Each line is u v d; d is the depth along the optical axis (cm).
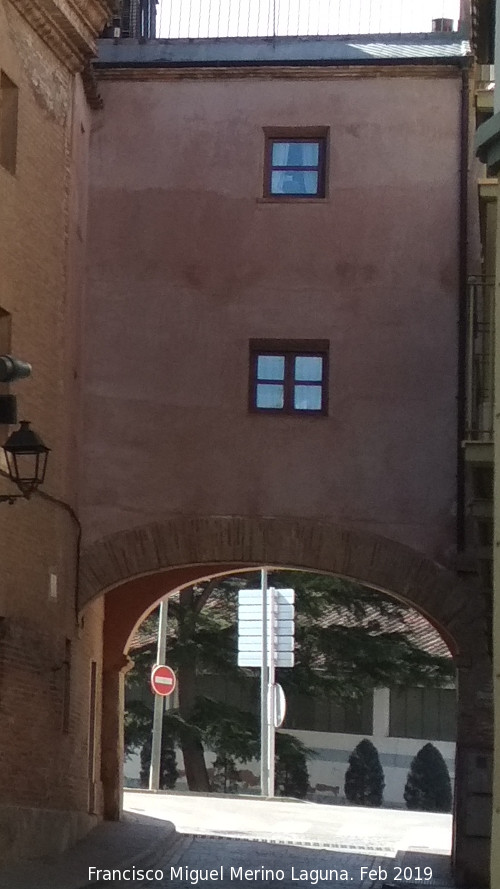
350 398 1941
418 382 1938
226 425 1948
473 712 1877
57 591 1803
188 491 1941
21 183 1689
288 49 2028
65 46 1814
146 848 1848
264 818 2541
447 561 1903
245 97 2005
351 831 2403
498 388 980
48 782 1772
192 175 1998
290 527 1922
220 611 3641
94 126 2017
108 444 1956
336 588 3522
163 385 1962
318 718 4322
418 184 1973
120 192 2003
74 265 1895
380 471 1925
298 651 3625
